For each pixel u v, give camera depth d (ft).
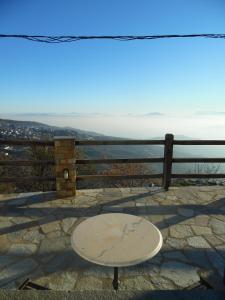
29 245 9.89
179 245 9.89
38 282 7.89
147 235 6.53
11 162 14.26
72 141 14.12
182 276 8.18
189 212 12.84
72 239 6.31
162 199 14.46
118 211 12.91
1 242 10.09
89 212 12.78
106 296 5.10
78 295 5.13
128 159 15.31
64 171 14.19
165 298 5.07
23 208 13.23
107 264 5.44
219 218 12.24
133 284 7.82
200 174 15.99
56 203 13.85
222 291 5.28
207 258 9.11
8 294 5.16
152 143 15.20
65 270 8.46
